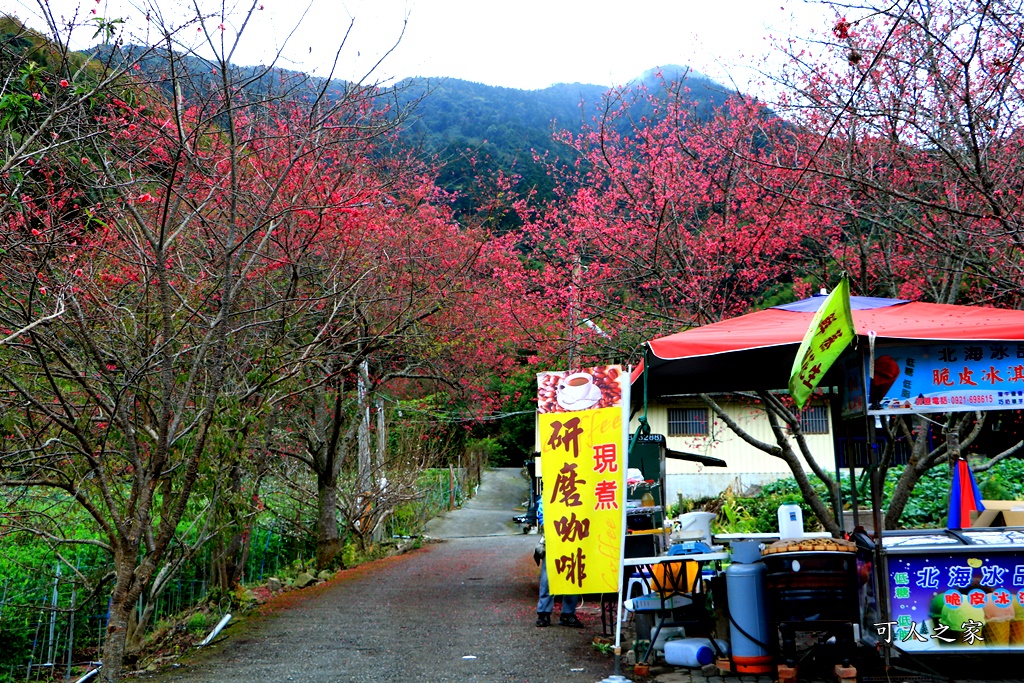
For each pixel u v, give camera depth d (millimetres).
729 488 20234
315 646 8516
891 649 6266
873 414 6223
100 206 7656
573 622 9211
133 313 8352
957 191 9250
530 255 15141
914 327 6066
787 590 6098
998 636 5871
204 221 7672
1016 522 7949
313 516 17875
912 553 6004
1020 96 7637
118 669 6562
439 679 6895
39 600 8500
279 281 10547
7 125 6660
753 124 11523
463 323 14312
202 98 8109
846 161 9812
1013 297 9461
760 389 8633
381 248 11523
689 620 7191
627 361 12438
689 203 12266
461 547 21094
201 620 10023
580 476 7039
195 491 8422
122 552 6699
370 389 14781
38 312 7168
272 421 10820
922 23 7406
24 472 7488
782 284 13758
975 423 9734
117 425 7191
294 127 9672
